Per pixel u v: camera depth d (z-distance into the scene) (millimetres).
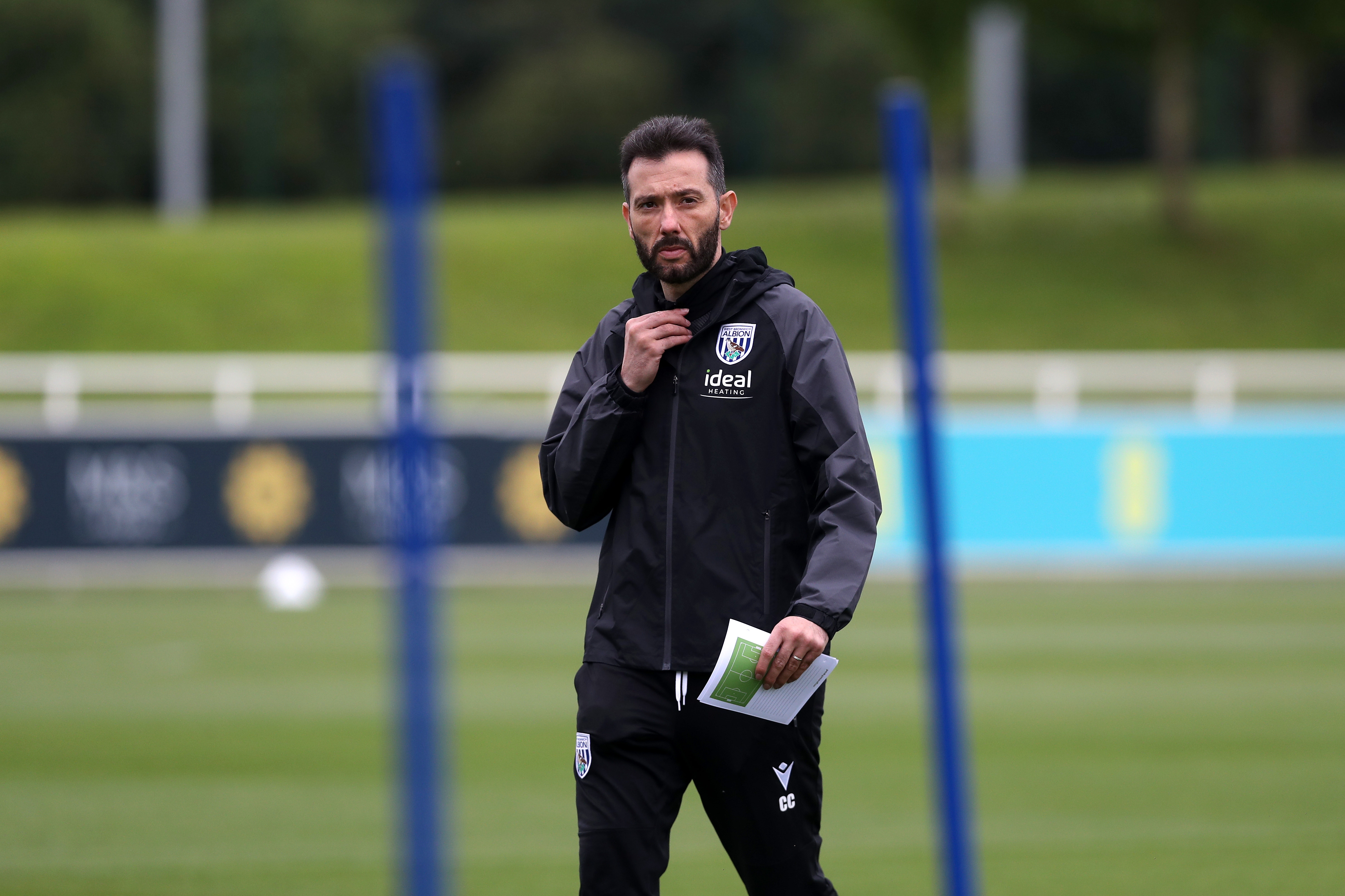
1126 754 31016
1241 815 26172
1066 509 57750
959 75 102500
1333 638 45188
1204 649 43562
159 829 25594
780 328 14172
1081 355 94125
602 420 14102
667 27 196750
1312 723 34000
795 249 105688
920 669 40844
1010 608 50969
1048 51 125375
